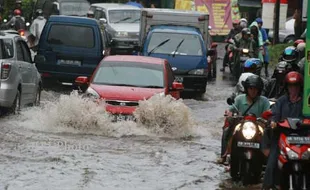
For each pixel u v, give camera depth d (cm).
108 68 3225
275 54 5812
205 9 7731
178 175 2192
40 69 4431
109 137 2820
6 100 3102
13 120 3100
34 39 5241
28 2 7594
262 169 2117
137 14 6638
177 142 2767
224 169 2292
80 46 4428
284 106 1861
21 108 3309
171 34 4544
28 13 7575
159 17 5066
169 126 2914
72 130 2903
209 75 5231
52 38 4444
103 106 2959
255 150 2034
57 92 4347
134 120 2939
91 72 4431
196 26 5078
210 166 2333
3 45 3188
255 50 5106
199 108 3825
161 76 3212
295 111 1853
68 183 2031
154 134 2906
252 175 2070
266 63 5175
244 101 2161
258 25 5241
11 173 2128
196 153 2547
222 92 4603
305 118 1803
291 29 6994
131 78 3180
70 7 7038
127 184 2047
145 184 2058
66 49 4422
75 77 4431
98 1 8906
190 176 2186
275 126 1823
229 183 2108
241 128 2056
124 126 2912
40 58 4434
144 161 2378
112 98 2981
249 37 5094
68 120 2909
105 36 4722
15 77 3169
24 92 3347
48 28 4456
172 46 4488
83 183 2034
